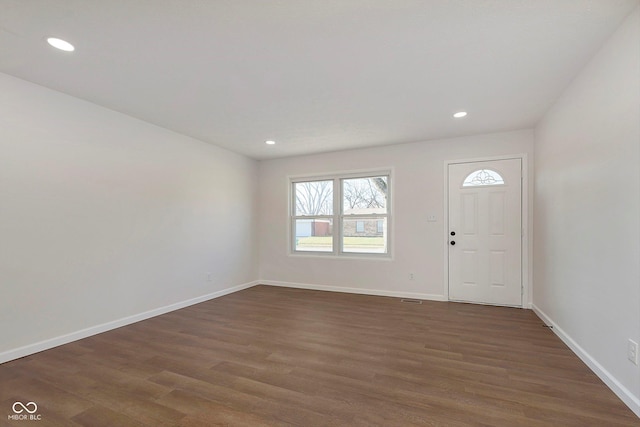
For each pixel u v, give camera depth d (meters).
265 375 2.28
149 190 3.71
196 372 2.33
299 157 5.43
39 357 2.58
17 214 2.58
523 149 4.02
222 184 4.87
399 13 1.81
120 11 1.77
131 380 2.21
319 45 2.13
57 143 2.85
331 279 5.17
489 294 4.21
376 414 1.81
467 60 2.33
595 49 2.18
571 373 2.28
